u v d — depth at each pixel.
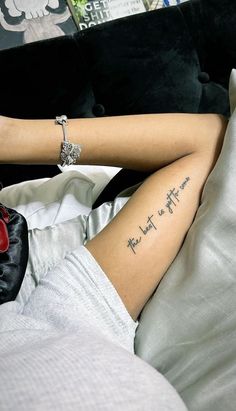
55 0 1.13
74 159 0.64
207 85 1.02
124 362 0.35
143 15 0.97
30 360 0.32
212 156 0.65
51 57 0.97
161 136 0.66
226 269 0.52
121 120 0.66
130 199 0.63
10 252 0.58
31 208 0.77
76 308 0.48
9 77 0.97
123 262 0.55
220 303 0.51
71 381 0.31
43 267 0.64
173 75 0.99
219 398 0.47
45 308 0.48
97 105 1.03
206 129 0.67
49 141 0.62
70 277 0.52
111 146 0.65
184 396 0.49
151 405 0.32
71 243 0.67
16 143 0.61
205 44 0.98
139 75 0.98
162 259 0.58
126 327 0.52
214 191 0.57
